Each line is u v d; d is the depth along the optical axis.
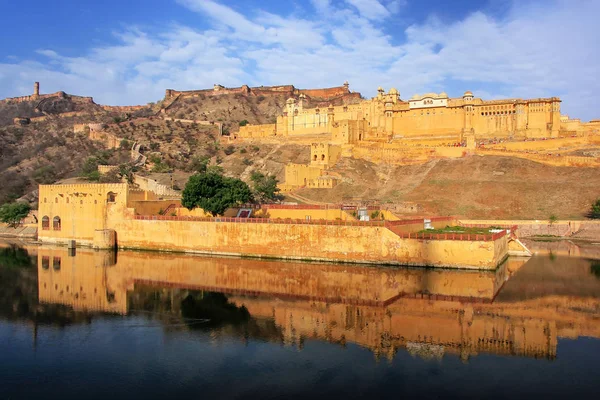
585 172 114.94
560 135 138.75
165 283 55.41
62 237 87.88
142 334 39.06
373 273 58.72
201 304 47.00
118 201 81.38
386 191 118.50
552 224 95.69
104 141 182.50
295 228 67.88
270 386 30.36
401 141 149.88
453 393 29.47
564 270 62.88
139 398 29.00
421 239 61.72
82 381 31.08
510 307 45.72
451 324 40.97
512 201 104.81
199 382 30.94
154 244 78.12
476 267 59.91
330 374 31.94
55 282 56.19
